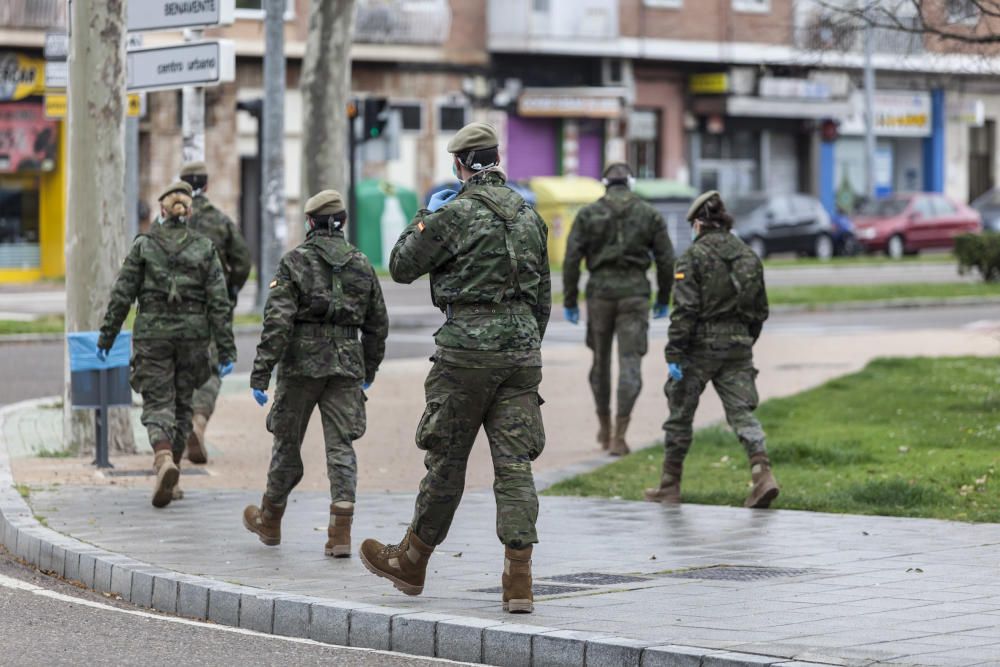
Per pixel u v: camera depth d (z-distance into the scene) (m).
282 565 20.34
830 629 15.92
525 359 17.52
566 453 31.61
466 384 17.45
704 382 25.77
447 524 17.97
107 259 30.86
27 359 49.56
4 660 15.98
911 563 19.92
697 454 31.11
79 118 30.75
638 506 25.48
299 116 91.75
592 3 101.38
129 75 34.88
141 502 25.34
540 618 16.66
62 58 40.50
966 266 80.75
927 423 34.50
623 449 31.42
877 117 119.44
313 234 21.73
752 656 14.55
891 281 85.25
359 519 24.03
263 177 60.69
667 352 25.67
